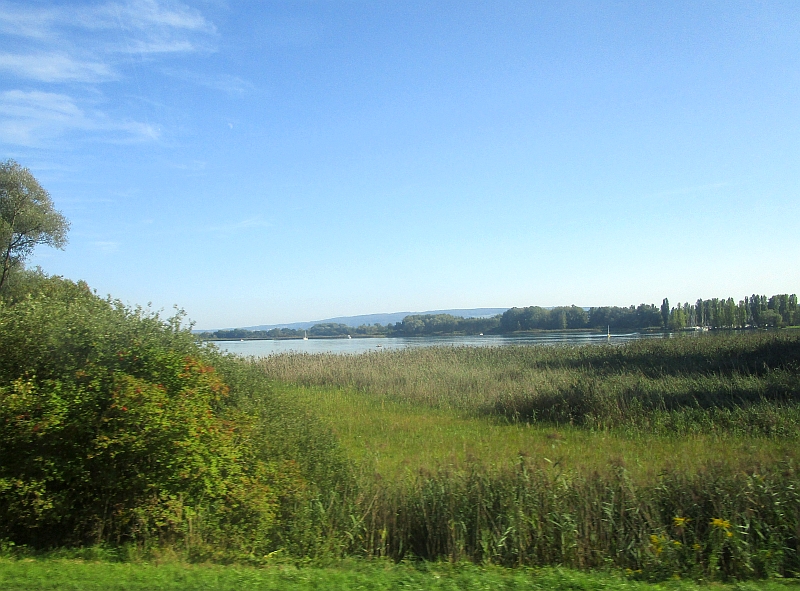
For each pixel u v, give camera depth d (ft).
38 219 111.65
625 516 27.48
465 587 19.99
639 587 20.68
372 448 43.86
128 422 25.99
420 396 69.62
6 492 25.52
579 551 25.72
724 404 53.26
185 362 29.22
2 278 107.34
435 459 37.29
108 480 26.14
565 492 28.37
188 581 19.88
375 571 22.47
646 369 77.20
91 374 27.94
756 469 30.78
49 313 31.58
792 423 45.88
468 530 27.02
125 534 26.21
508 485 28.84
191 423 26.66
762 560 24.66
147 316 33.47
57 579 19.85
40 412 26.71
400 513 28.43
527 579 21.06
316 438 35.24
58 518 25.58
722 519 26.48
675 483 29.35
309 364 96.07
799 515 26.66
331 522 27.07
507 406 59.98
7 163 111.75
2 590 18.66
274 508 27.48
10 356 29.27
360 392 77.25
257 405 36.04
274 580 20.31
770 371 64.54
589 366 85.92
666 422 49.73
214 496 26.66
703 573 24.23
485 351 114.21
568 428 51.70
